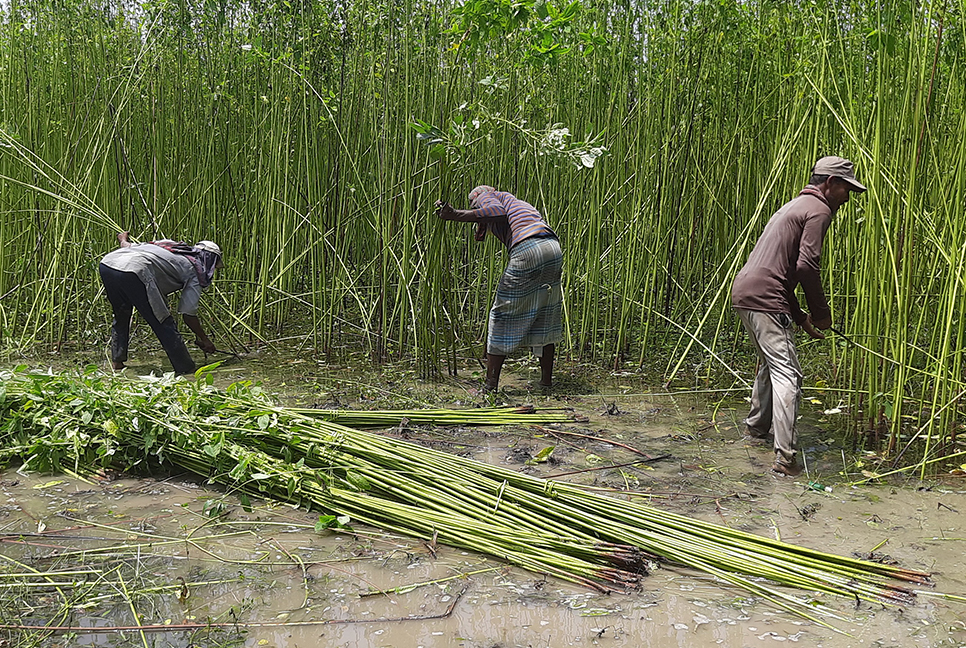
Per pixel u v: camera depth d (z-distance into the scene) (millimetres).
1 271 7246
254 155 7555
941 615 2904
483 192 6020
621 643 2723
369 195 7371
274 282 7562
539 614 2910
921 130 4250
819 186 4449
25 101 7203
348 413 5035
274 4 7020
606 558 3262
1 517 3703
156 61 7215
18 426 4441
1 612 2873
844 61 4711
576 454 4711
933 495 4074
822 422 5293
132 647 2658
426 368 6473
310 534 3592
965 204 4379
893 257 4422
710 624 2844
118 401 4383
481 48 6152
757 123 6355
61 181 7172
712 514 3830
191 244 7703
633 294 6723
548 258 5812
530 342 6051
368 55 6734
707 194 6883
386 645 2703
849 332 5395
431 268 6320
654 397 5996
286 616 2877
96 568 3219
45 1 7195
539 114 6980
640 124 6566
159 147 7523
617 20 6410
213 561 3301
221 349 7320
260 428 4145
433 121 6340
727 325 7180
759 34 6129
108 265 6160
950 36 4699
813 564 3209
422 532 3541
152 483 4176
